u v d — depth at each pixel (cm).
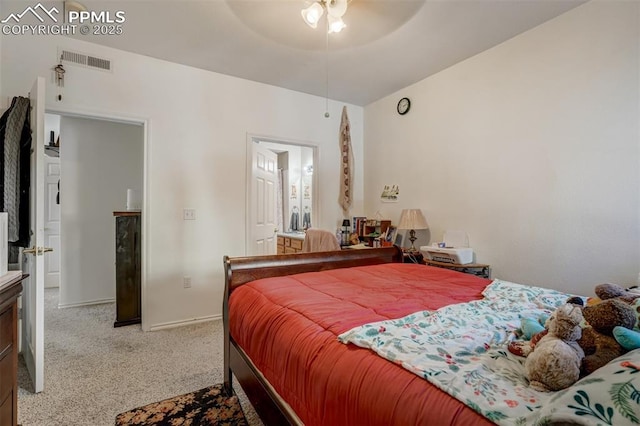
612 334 79
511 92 252
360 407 82
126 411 168
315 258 224
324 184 386
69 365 217
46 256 431
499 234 261
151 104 283
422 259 314
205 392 186
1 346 116
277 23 230
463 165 290
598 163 204
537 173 236
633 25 190
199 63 294
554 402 57
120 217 297
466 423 64
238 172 326
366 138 409
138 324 298
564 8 215
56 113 251
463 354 90
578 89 214
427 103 325
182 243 297
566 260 220
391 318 120
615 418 49
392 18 223
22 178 204
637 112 189
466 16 222
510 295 148
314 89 357
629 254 191
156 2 207
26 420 159
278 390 120
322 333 110
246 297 166
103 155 366
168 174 291
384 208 380
